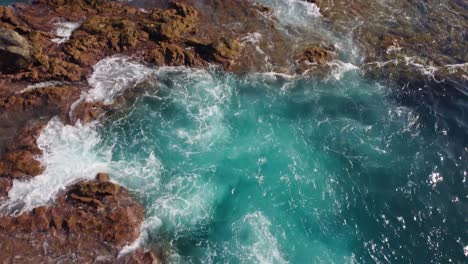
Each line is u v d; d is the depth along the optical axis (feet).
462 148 85.25
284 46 99.50
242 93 91.30
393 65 100.22
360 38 104.78
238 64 94.84
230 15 104.22
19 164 71.97
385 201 76.69
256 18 104.53
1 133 76.43
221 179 77.66
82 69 88.07
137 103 86.58
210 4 105.70
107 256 64.75
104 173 73.87
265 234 71.05
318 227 72.84
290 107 90.12
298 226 72.74
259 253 68.39
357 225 73.41
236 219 72.64
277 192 76.84
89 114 82.07
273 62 96.58
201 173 77.97
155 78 90.68
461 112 91.91
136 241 67.26
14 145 75.31
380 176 80.12
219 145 82.58
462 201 77.15
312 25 106.11
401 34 107.45
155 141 81.41
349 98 92.99
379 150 84.02
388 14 112.78
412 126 88.43
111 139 80.48
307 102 91.35
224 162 80.07
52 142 77.30
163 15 98.53
